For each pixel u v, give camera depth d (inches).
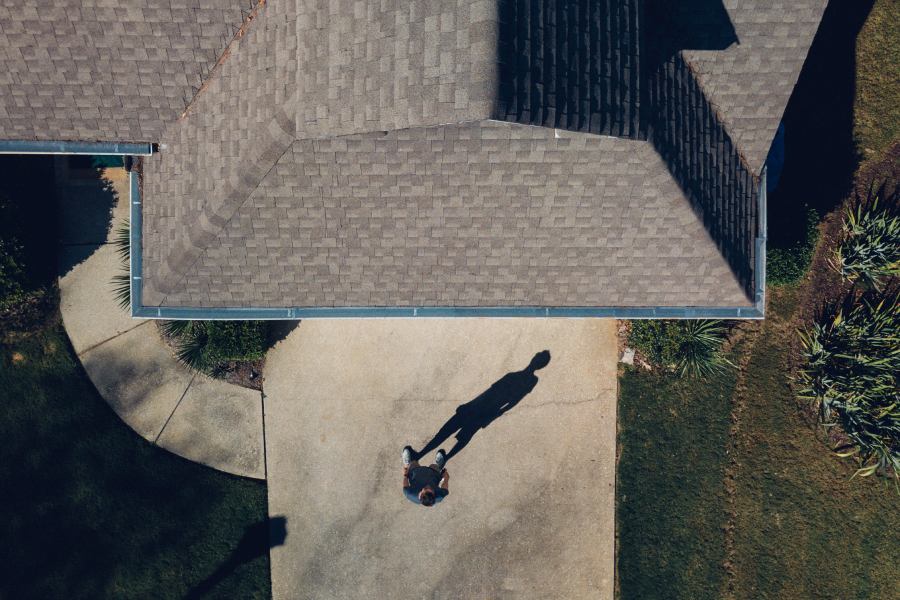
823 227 705.0
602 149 436.8
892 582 701.9
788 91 478.6
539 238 487.2
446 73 358.6
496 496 709.9
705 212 473.7
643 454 710.5
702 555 707.4
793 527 706.8
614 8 408.2
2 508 706.2
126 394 713.0
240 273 506.9
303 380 711.1
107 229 704.4
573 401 710.5
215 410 711.7
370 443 711.1
